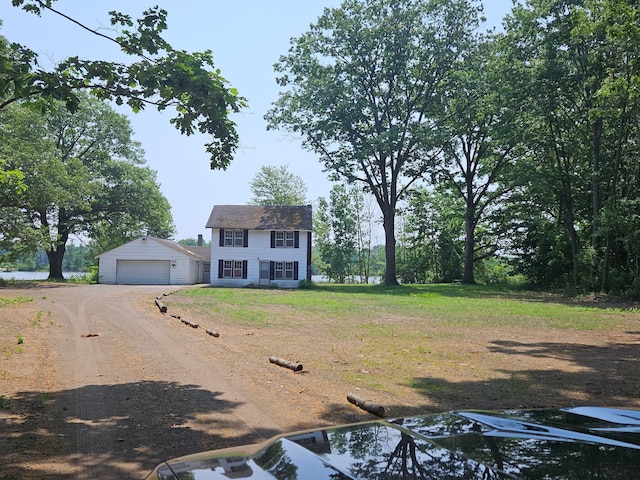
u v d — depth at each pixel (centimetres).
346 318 1812
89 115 5425
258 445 225
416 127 3953
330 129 4175
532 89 3209
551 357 1055
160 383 790
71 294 2948
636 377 858
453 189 5262
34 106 775
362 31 4156
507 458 155
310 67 4253
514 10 3222
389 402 680
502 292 3738
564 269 4100
